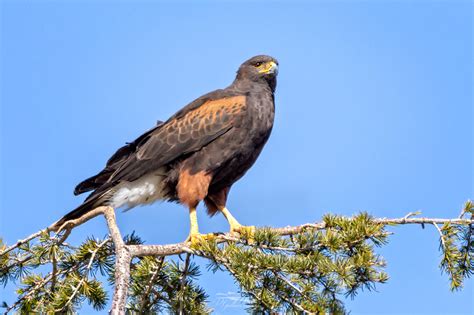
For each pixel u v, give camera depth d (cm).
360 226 1050
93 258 1077
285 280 967
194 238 1372
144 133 1533
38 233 1093
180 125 1506
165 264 1121
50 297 1088
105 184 1449
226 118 1494
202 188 1459
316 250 1018
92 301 1081
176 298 1123
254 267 988
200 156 1481
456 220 1086
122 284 924
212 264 1043
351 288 976
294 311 959
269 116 1547
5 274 1139
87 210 1440
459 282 1068
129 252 982
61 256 1119
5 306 1078
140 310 1105
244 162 1530
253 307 1000
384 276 977
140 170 1490
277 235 1065
